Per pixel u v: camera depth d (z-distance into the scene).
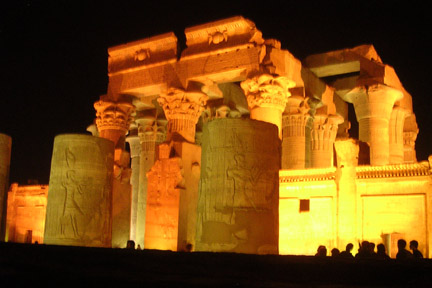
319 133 26.72
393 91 23.39
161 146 21.64
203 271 9.12
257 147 13.16
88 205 17.72
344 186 17.02
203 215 13.15
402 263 8.37
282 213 18.33
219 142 13.26
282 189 18.53
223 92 26.98
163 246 20.41
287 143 24.27
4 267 9.80
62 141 18.12
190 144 21.75
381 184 16.41
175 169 20.78
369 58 24.30
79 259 10.80
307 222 17.75
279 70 21.62
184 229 20.61
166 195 20.81
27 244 12.80
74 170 17.81
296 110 24.20
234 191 12.86
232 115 27.56
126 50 25.50
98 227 17.88
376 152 23.02
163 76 24.00
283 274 8.70
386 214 16.14
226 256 9.99
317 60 25.27
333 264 8.55
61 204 17.64
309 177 18.09
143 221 28.38
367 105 23.45
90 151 18.08
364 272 8.20
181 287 7.34
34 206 27.70
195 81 23.14
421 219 15.52
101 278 8.30
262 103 20.80
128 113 26.06
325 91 26.80
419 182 15.76
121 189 23.39
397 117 26.06
